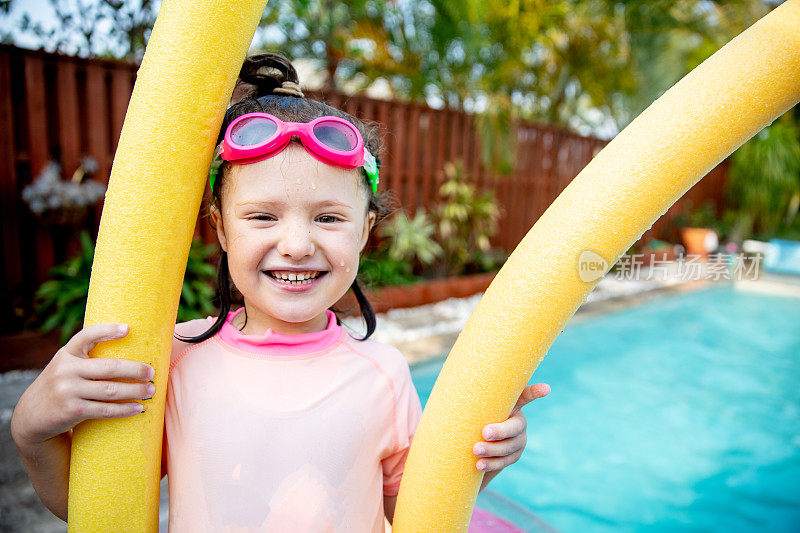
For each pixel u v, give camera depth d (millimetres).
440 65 7777
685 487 3666
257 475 919
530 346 770
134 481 791
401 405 1053
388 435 1026
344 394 990
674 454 4070
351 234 955
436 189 7988
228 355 1005
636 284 8594
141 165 745
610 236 737
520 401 893
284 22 7512
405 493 853
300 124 893
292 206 891
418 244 7035
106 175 4910
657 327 6926
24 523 2271
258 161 890
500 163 8008
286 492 916
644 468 3879
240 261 919
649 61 9906
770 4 9109
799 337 6773
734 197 13602
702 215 12438
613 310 7137
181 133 749
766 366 5805
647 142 735
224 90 777
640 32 9344
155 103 743
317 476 929
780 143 12789
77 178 4785
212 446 929
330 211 919
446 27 7344
